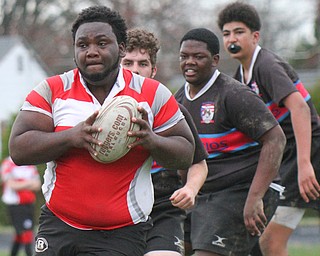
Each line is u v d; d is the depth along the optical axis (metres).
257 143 17.78
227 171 17.83
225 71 123.88
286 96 19.06
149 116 13.06
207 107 17.73
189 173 15.17
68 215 12.98
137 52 16.77
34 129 12.78
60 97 12.88
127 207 12.94
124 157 12.78
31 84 119.88
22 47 119.31
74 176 12.77
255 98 17.34
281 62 19.77
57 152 12.52
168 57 123.12
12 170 37.47
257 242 20.22
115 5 120.94
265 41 128.25
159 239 15.83
